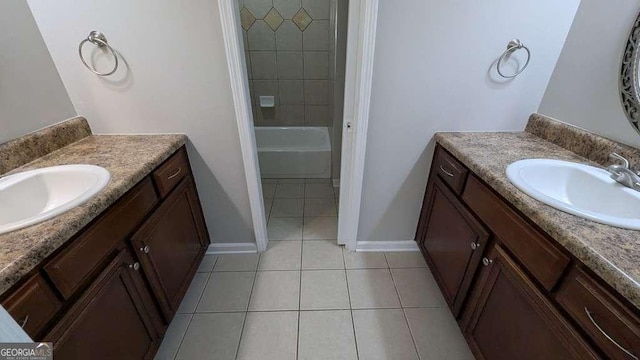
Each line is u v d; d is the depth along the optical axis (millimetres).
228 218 1813
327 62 3027
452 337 1409
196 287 1689
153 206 1243
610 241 710
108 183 985
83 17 1222
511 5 1265
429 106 1489
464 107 1487
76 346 800
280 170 2922
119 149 1304
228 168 1629
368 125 1532
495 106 1479
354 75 1419
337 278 1747
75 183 1091
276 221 2291
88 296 855
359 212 1814
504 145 1349
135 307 1088
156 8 1229
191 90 1403
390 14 1280
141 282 1131
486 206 1113
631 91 1021
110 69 1329
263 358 1320
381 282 1720
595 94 1165
